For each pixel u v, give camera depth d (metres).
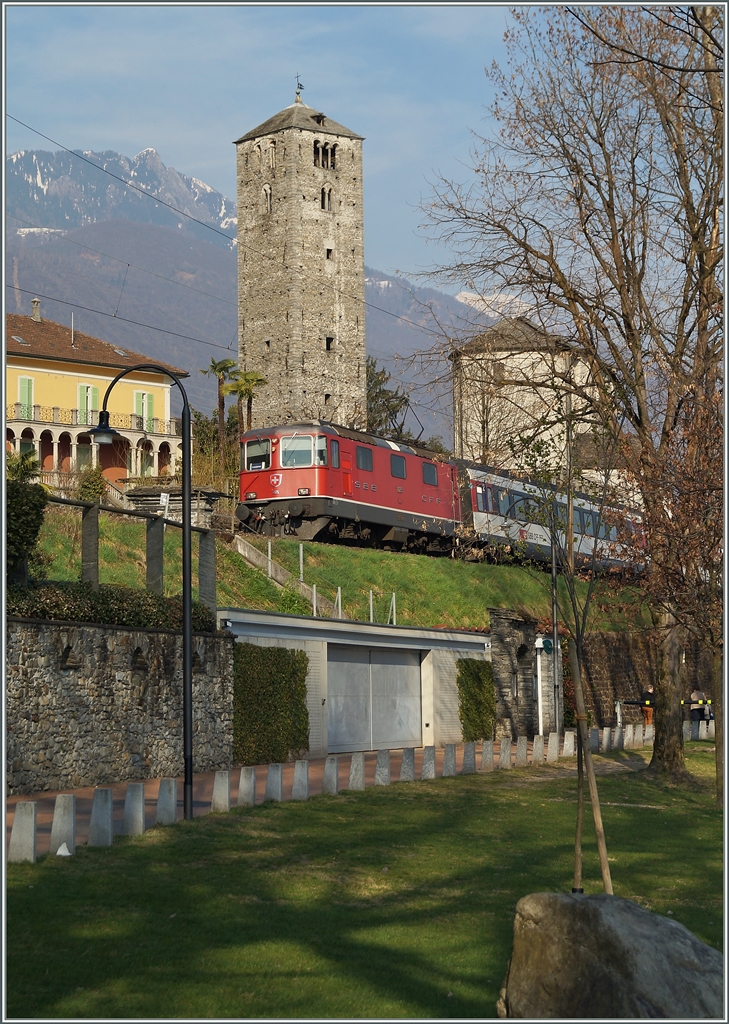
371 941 11.34
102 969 9.84
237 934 11.20
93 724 19.62
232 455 67.69
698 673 53.28
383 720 31.22
